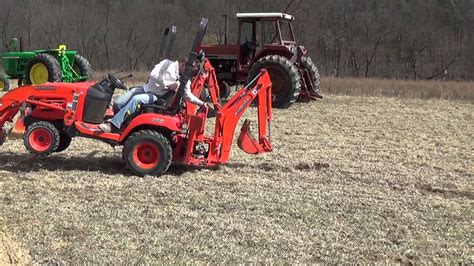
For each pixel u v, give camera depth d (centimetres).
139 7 4153
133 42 3828
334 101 1488
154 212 521
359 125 1096
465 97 1700
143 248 439
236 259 426
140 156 646
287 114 1216
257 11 3925
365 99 1566
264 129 689
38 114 677
